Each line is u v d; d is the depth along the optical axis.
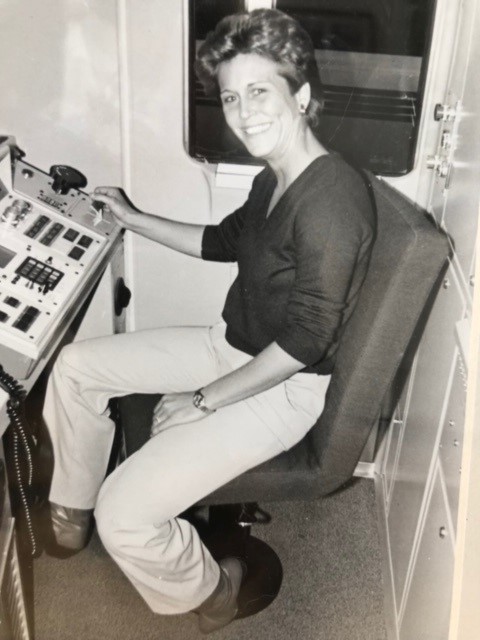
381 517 1.95
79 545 1.80
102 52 1.73
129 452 1.50
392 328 1.27
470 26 1.45
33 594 1.74
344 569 1.87
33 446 1.79
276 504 2.05
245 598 1.74
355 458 1.42
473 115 1.33
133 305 2.09
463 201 1.34
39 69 1.76
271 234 1.35
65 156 1.88
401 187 1.80
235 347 1.57
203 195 1.88
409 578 1.48
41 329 1.33
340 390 1.37
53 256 1.53
